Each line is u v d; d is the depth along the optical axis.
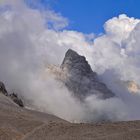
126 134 127.56
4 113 168.38
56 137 132.75
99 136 129.62
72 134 134.75
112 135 128.38
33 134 138.88
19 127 146.50
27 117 170.50
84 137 129.50
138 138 123.19
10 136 136.62
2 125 145.00
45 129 142.25
